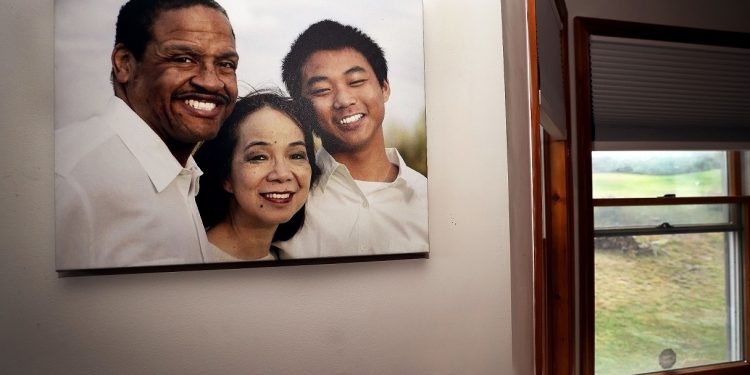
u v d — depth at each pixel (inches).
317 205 42.7
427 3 47.4
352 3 44.3
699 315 98.7
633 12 90.0
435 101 47.2
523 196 48.2
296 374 42.4
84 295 38.7
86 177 38.4
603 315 92.3
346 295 43.9
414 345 45.4
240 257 40.8
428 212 46.3
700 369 96.7
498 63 49.3
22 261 37.9
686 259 98.1
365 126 44.0
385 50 44.8
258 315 41.8
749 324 99.9
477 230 47.8
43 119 38.7
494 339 47.6
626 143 89.9
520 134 48.6
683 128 93.3
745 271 100.3
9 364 37.4
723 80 96.0
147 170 39.3
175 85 40.0
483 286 47.6
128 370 39.2
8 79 38.1
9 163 37.9
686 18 93.7
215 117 40.7
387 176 44.4
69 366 38.3
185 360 40.2
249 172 41.2
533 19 47.5
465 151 47.8
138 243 38.9
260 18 42.0
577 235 86.7
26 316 37.8
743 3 97.7
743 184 101.0
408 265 45.7
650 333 95.0
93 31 38.9
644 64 90.6
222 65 41.0
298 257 42.0
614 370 92.4
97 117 38.7
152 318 39.7
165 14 40.0
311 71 43.0
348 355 43.8
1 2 38.2
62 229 37.8
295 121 42.4
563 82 81.1
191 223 39.9
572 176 84.1
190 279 40.6
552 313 83.7
